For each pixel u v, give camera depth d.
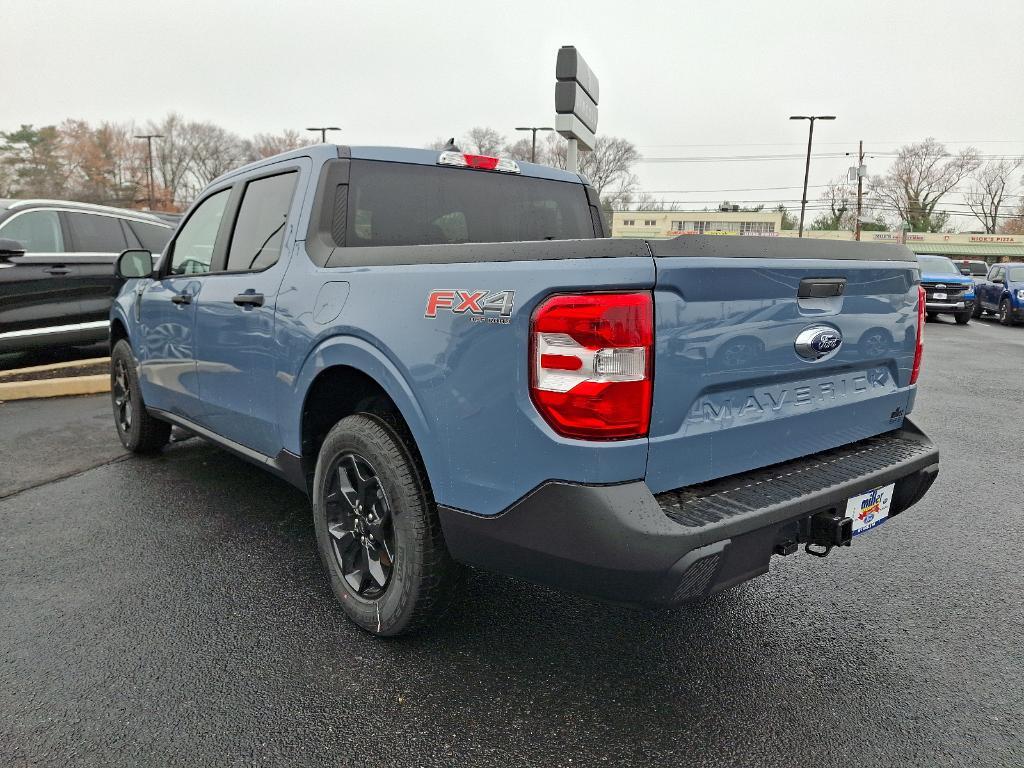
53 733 2.17
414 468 2.49
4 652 2.60
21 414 6.38
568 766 2.06
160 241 8.64
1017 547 3.76
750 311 2.18
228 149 83.12
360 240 3.08
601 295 1.92
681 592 2.00
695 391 2.07
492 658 2.62
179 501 4.22
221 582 3.19
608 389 1.92
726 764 2.08
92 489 4.42
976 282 23.30
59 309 7.64
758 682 2.50
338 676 2.49
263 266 3.30
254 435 3.41
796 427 2.43
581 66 6.47
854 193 75.00
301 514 4.03
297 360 2.92
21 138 74.94
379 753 2.11
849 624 2.93
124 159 78.62
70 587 3.12
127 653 2.61
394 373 2.43
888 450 2.75
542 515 2.04
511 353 2.06
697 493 2.16
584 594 2.10
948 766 2.08
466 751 2.12
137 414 4.89
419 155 3.30
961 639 2.82
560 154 61.91
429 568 2.49
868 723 2.28
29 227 7.49
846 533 2.39
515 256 2.13
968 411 7.39
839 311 2.49
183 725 2.21
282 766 2.05
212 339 3.62
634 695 2.41
